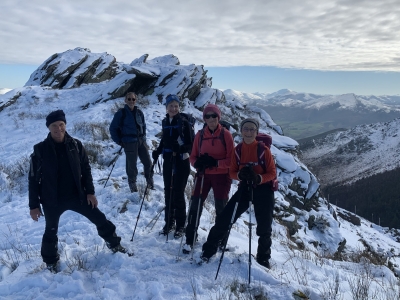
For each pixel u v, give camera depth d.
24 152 11.20
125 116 6.85
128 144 6.87
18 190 8.04
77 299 3.41
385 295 3.96
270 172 4.09
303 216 11.24
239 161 4.21
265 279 3.87
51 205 3.73
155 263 4.17
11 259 4.50
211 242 4.21
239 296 3.51
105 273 3.84
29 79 27.31
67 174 3.79
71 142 3.81
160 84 20.66
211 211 7.38
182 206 5.00
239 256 4.36
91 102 19.38
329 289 3.90
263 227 4.19
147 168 7.25
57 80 25.27
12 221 6.18
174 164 4.91
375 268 5.35
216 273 3.95
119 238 4.34
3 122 16.86
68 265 4.07
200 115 18.34
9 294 3.61
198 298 3.41
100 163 9.69
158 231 5.31
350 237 11.98
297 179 13.02
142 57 24.81
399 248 14.96
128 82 19.31
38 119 17.20
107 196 6.82
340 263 5.55
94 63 27.97
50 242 3.91
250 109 24.67
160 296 3.39
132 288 3.64
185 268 4.07
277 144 17.19
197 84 21.08
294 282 3.92
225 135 4.41
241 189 4.18
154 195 7.10
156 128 13.57
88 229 5.36
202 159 4.33
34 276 3.80
